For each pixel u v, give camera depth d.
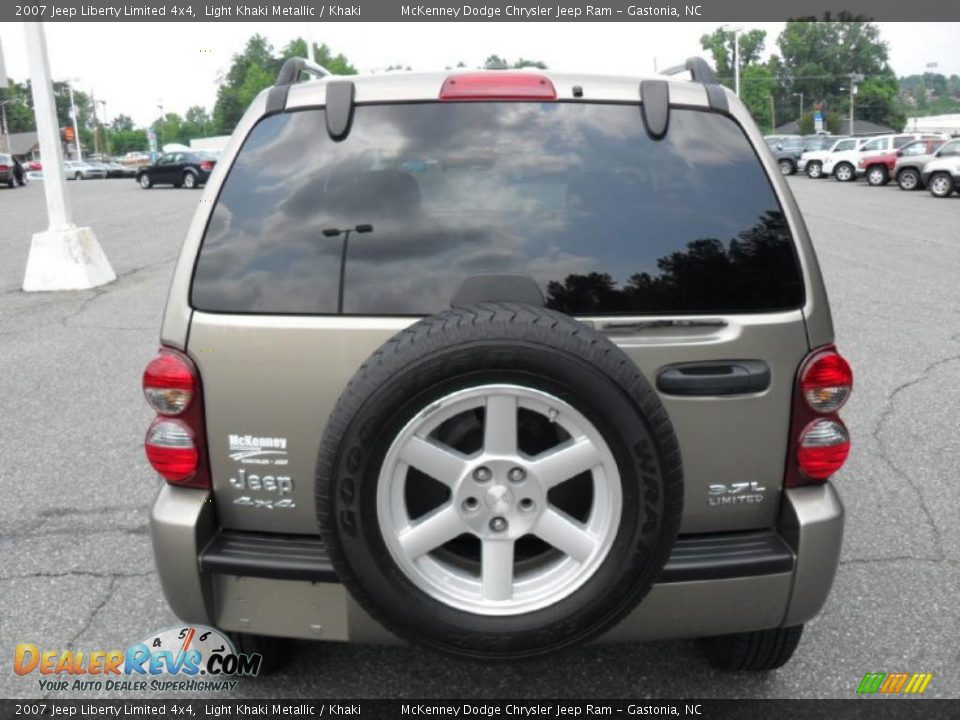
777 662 2.87
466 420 2.20
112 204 25.45
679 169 2.47
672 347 2.31
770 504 2.45
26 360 7.08
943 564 3.78
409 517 2.29
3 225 18.44
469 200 2.42
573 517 2.27
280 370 2.31
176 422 2.37
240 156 2.51
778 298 2.38
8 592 3.53
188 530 2.34
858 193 27.66
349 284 2.34
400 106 2.51
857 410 5.85
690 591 2.35
